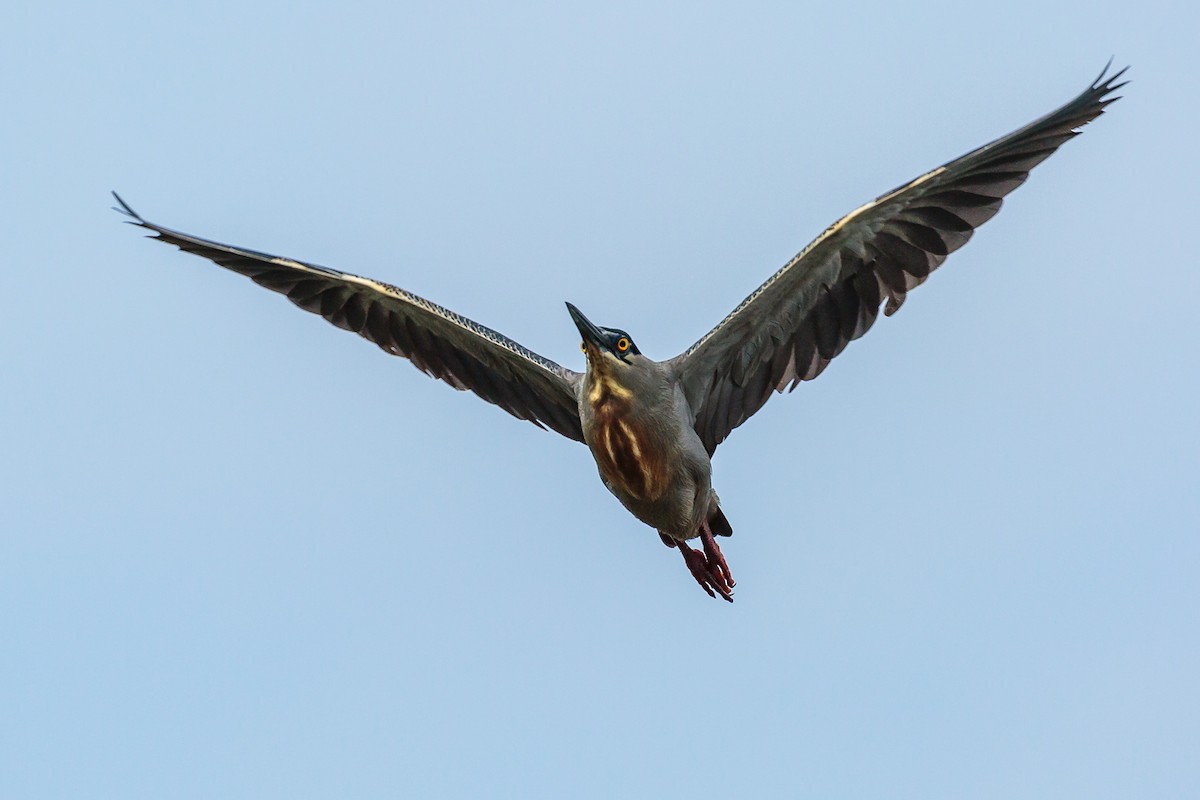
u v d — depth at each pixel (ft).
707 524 56.75
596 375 53.62
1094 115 48.67
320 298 57.11
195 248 55.42
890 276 51.96
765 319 53.98
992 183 49.85
